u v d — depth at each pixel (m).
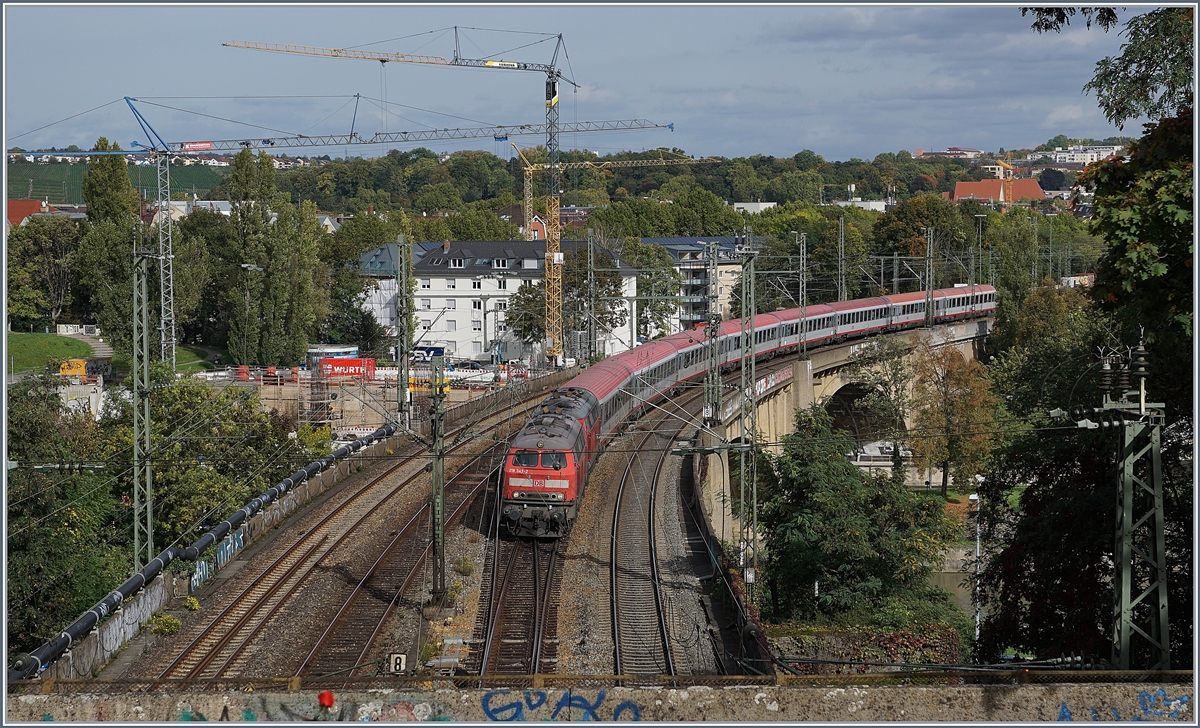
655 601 32.94
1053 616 29.09
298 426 57.88
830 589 38.94
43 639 32.84
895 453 43.59
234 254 86.81
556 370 87.88
